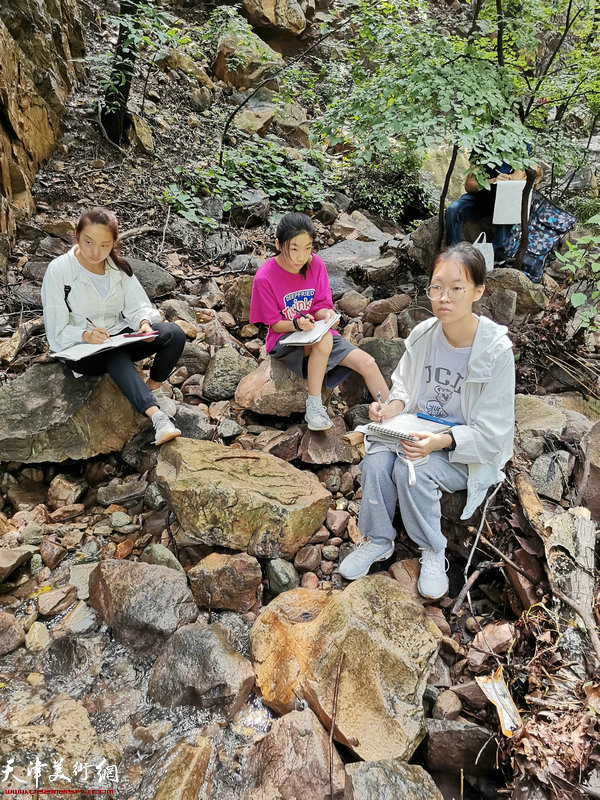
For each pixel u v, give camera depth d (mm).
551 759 1655
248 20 7379
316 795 1669
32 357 3244
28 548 2465
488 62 3572
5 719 1882
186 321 3689
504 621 2225
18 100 4402
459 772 1884
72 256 2736
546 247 4305
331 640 1974
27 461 2762
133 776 1752
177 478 2443
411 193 6328
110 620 2209
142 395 2762
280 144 6602
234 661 2010
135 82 6051
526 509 2383
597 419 3205
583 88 4340
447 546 2551
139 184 5012
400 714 1866
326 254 4789
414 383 2426
